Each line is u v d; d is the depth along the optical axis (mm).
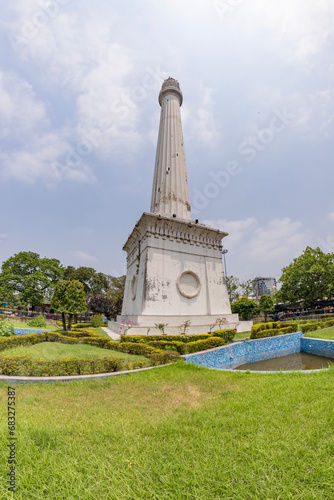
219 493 2646
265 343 17297
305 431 3910
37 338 12398
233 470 2959
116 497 2521
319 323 25094
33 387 6539
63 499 2547
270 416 4531
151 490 2635
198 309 21359
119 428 4145
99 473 2936
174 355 10109
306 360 16156
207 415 4730
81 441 3727
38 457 3242
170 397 6164
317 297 38281
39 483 2744
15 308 45562
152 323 17906
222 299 23062
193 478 2816
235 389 6676
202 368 9141
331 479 2787
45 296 47156
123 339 14477
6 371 7281
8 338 10734
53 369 7578
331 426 4070
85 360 8023
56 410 5086
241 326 21844
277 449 3424
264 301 36438
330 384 6375
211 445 3525
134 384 7055
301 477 2855
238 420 4406
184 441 3674
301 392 5805
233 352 14500
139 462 3143
